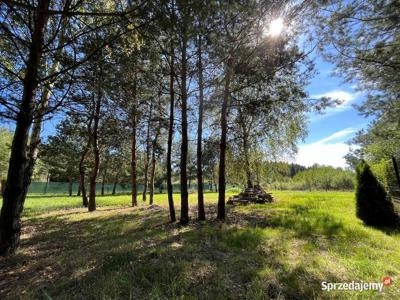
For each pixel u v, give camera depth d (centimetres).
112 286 347
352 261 448
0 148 2934
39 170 3609
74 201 2433
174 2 361
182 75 877
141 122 1119
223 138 956
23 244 667
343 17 642
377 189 795
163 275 379
